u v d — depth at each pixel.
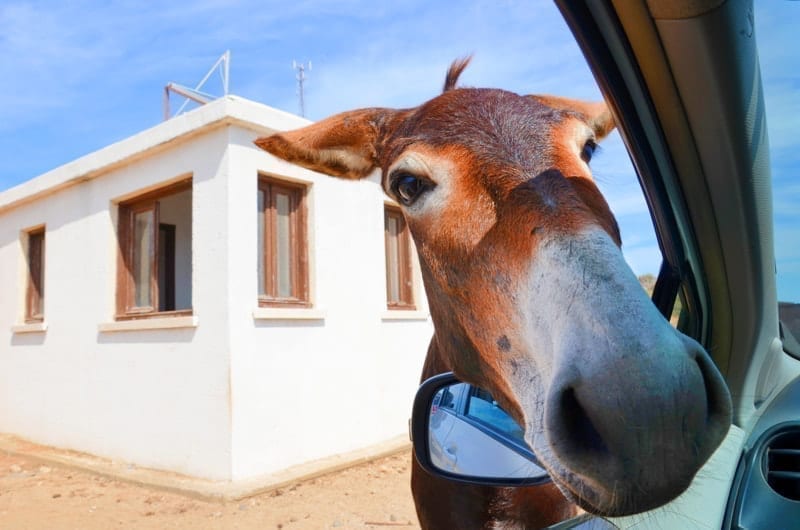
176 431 6.93
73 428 8.52
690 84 1.32
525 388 1.35
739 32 1.21
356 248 8.02
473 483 2.05
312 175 7.43
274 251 7.13
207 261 6.68
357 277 8.00
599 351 1.03
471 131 1.67
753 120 1.34
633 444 0.99
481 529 2.36
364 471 7.12
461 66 2.52
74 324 8.58
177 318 6.89
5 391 10.09
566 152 1.57
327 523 5.43
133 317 7.82
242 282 6.57
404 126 2.02
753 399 1.62
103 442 7.96
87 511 5.89
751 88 1.30
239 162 6.63
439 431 2.42
